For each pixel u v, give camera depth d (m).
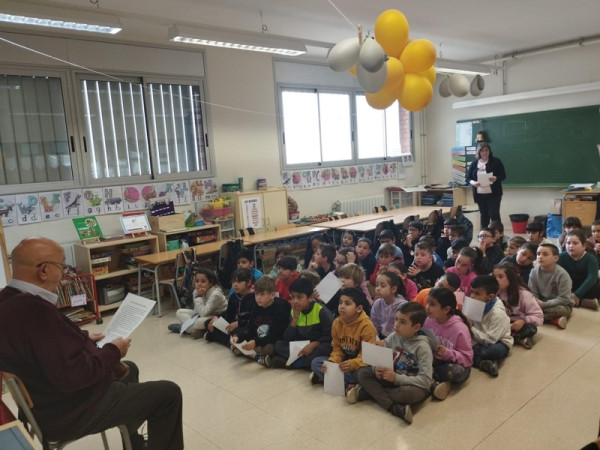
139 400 1.77
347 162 7.46
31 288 1.64
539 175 7.42
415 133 8.56
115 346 1.80
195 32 3.99
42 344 1.54
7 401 2.76
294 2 4.28
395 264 3.30
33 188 4.47
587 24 5.80
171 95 5.46
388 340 2.56
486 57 7.51
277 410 2.48
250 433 2.28
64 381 1.56
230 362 3.18
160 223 4.94
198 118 5.68
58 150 4.65
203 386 2.84
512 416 2.26
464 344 2.58
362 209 7.57
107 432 2.41
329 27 5.15
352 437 2.18
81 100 4.78
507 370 2.75
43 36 4.48
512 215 7.44
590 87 6.62
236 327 3.33
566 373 2.67
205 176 5.74
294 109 6.73
